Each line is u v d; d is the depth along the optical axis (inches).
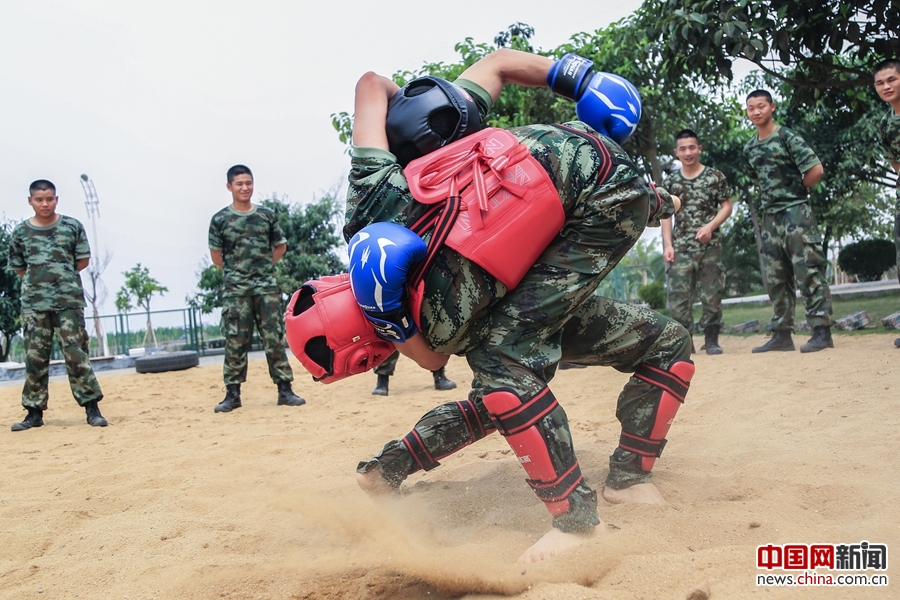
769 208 262.1
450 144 88.3
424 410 213.9
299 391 302.4
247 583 88.0
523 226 83.6
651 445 104.3
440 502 112.7
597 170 87.6
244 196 263.0
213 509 124.0
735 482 108.6
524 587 77.6
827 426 140.8
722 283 283.3
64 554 105.8
